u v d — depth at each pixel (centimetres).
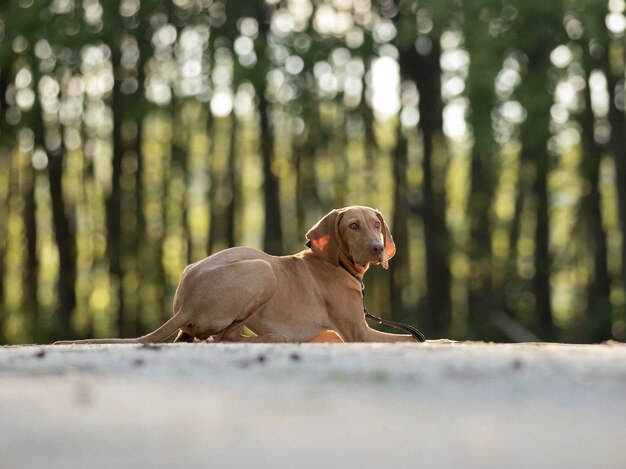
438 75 3088
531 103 2758
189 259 3183
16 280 3259
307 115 2931
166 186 3141
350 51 2989
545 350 838
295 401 498
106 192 3103
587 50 2773
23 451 365
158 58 3016
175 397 517
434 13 2769
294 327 1117
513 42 2734
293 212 3186
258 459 347
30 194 3084
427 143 3097
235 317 1081
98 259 3117
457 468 333
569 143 2953
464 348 858
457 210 3491
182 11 3009
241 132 3131
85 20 2930
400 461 344
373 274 3206
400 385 568
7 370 707
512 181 3253
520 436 399
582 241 3225
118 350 885
